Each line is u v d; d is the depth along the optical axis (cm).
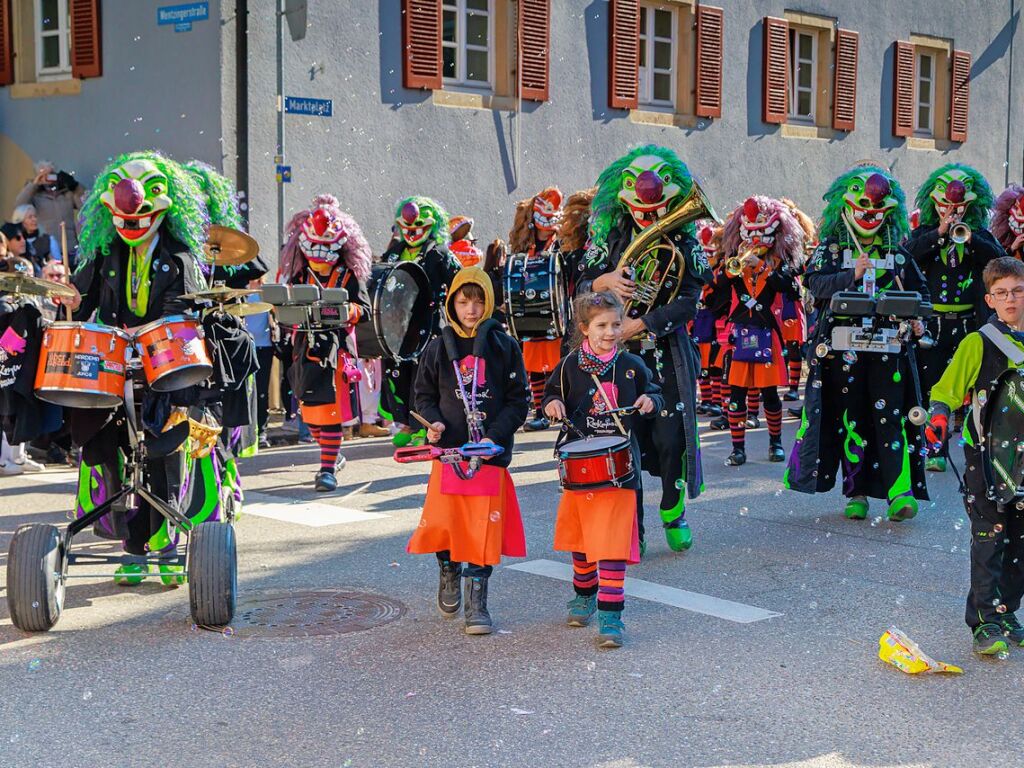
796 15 1798
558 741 432
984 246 972
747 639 542
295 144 1314
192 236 625
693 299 671
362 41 1359
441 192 1439
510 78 1496
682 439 682
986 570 515
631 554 532
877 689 480
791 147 1814
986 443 504
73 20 1334
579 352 557
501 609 591
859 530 750
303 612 588
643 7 1642
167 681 496
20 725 452
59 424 580
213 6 1255
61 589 567
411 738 436
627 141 1614
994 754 420
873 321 739
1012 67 2152
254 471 980
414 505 840
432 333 962
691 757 418
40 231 1283
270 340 1020
